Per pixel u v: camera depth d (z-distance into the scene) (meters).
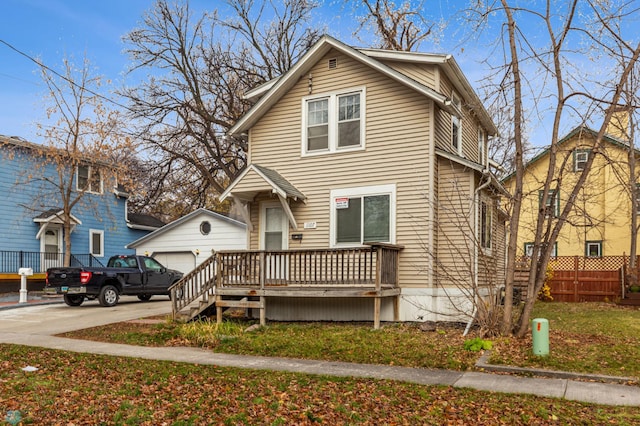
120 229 28.33
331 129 14.80
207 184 32.84
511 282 10.95
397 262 13.47
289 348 10.41
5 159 22.64
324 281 12.90
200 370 8.60
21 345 10.98
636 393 7.15
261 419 6.04
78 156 23.36
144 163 31.25
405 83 13.52
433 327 12.02
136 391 7.18
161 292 20.50
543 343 9.05
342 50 14.47
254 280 13.47
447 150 14.77
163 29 30.84
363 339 11.00
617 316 14.84
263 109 15.63
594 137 11.88
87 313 16.48
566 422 5.92
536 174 23.75
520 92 11.05
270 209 15.38
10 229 22.70
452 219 13.44
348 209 14.31
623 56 10.40
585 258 21.11
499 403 6.65
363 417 6.08
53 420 5.94
